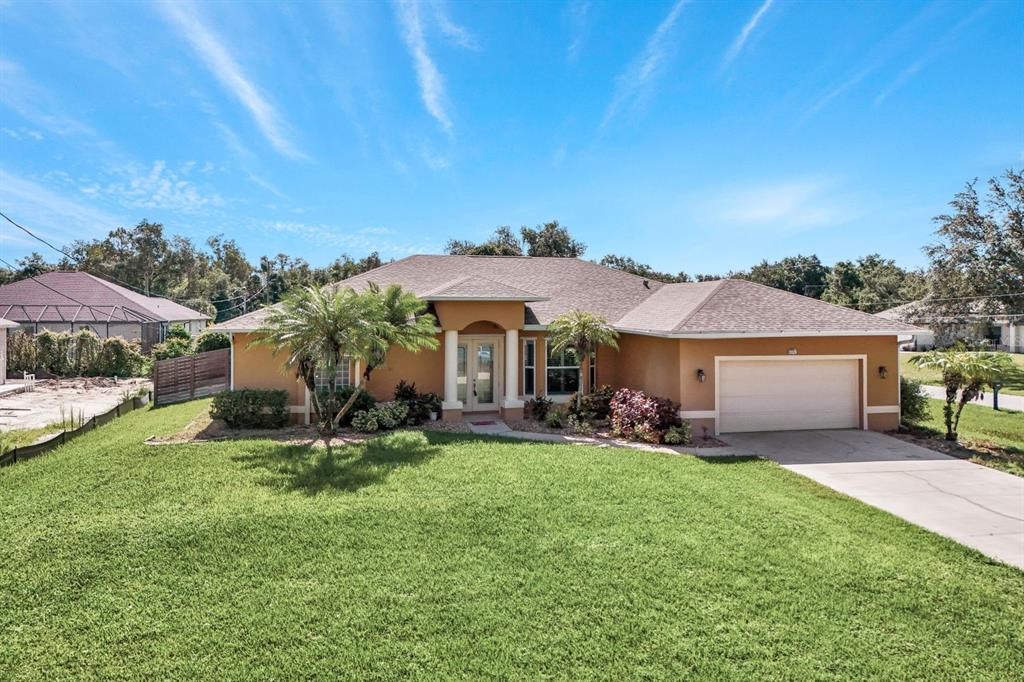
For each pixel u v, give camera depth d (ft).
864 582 22.31
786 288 259.80
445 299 55.36
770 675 16.63
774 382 53.57
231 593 20.97
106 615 19.44
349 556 23.95
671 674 16.67
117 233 250.37
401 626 18.99
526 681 16.31
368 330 43.32
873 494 34.37
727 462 41.88
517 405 57.72
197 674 16.51
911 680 16.51
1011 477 38.37
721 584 21.93
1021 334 174.09
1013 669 17.06
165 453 39.70
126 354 104.88
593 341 54.19
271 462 37.52
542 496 31.42
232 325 52.16
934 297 120.57
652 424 48.55
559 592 21.21
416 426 53.16
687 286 68.13
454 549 24.77
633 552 24.61
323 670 16.72
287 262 272.51
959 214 115.55
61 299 126.52
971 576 23.09
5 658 17.10
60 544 24.47
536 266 78.07
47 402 72.95
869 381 54.70
